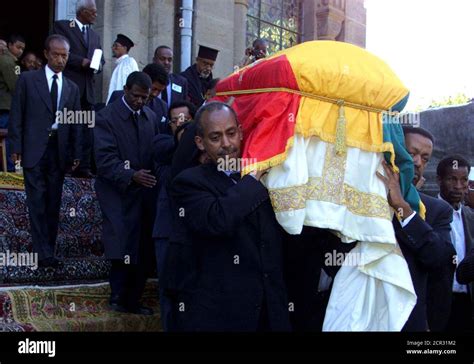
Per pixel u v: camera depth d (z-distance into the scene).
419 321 3.00
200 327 2.73
